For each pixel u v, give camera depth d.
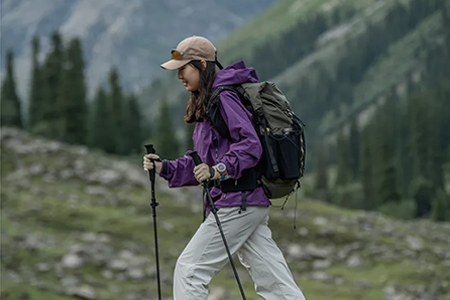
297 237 34.34
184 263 6.98
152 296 22.42
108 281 23.59
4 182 37.50
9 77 122.00
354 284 28.03
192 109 7.23
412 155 199.00
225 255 6.98
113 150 116.19
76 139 108.56
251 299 23.12
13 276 21.27
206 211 7.20
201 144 7.10
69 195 36.97
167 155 120.25
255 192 6.92
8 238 26.02
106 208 35.84
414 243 35.19
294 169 6.87
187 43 7.10
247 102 6.96
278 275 7.10
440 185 188.88
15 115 118.31
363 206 154.25
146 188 42.31
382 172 139.12
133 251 28.94
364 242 34.09
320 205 43.38
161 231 33.28
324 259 31.47
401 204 136.75
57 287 20.69
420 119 195.50
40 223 30.77
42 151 45.41
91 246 27.38
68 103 107.94
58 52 111.62
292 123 7.01
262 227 7.22
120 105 122.56
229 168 6.63
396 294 26.62
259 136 6.87
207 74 7.03
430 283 28.61
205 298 6.91
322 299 25.14
